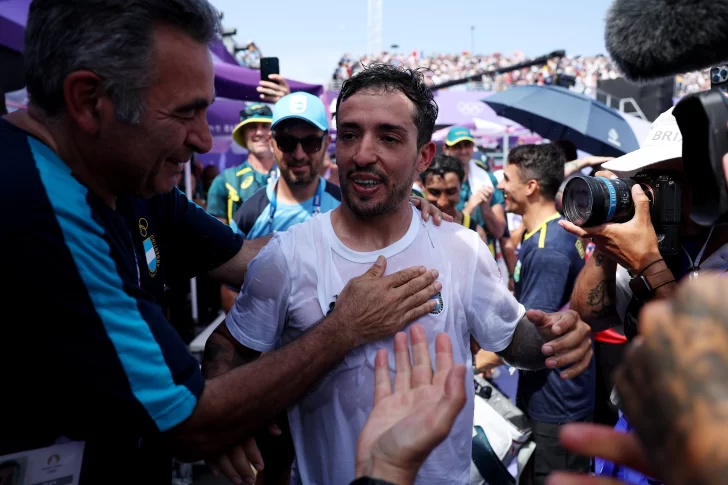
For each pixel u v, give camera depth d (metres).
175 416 1.05
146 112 1.02
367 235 1.33
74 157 1.07
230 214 3.97
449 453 1.31
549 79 8.53
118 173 1.09
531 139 10.37
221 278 1.75
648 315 0.40
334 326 1.20
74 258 0.97
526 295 2.46
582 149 6.04
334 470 1.28
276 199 3.00
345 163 1.28
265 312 1.34
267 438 1.92
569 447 0.58
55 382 1.00
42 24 1.00
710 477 0.34
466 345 1.41
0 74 2.87
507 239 4.30
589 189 1.29
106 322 0.99
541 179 2.72
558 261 2.37
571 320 1.35
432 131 1.38
